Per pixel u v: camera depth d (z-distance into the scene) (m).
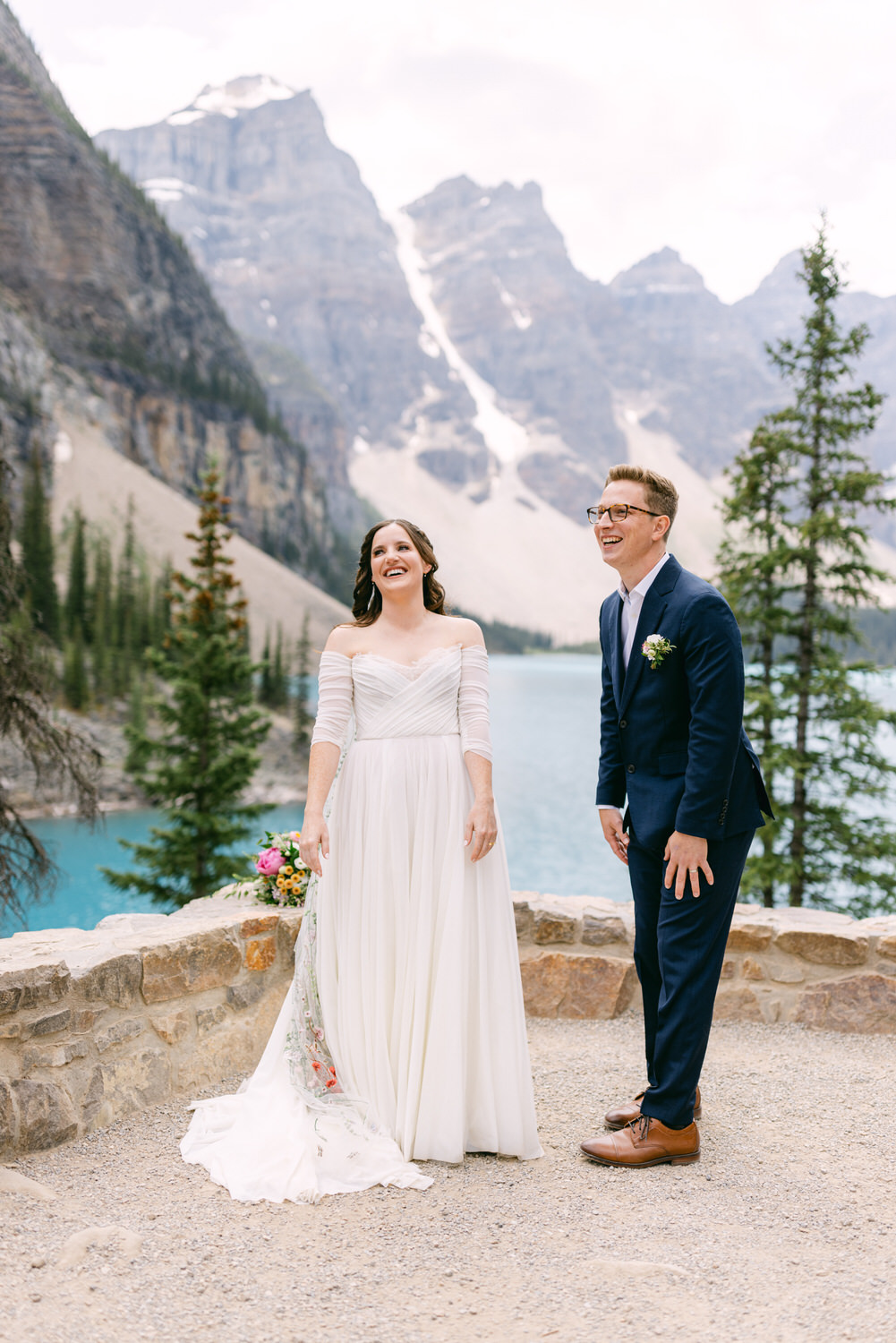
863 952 4.70
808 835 15.25
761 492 15.73
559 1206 2.89
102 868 17.91
